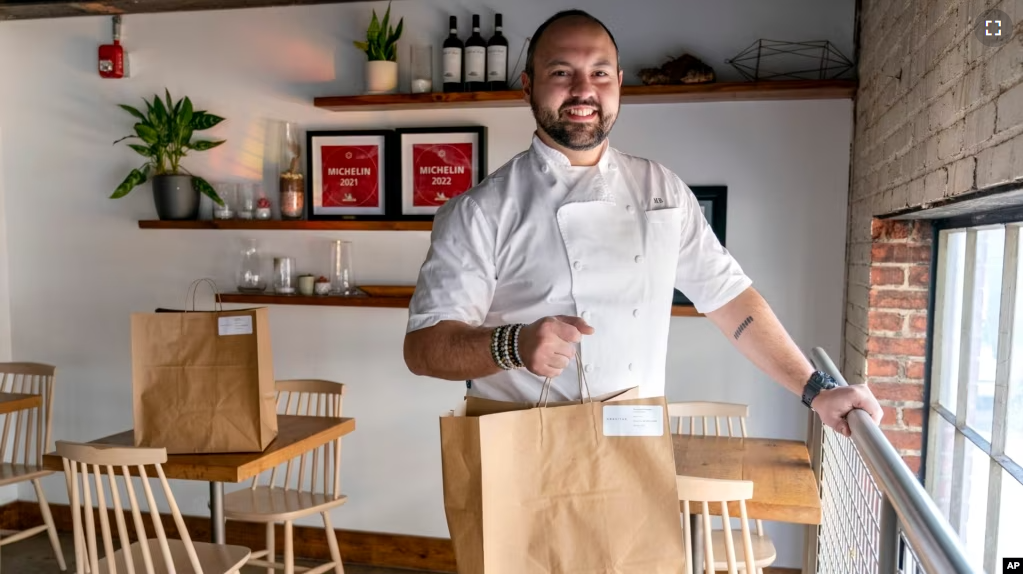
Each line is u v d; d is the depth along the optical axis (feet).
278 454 7.86
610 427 3.98
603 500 3.97
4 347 12.23
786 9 9.48
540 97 4.28
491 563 3.87
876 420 4.25
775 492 6.43
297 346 11.37
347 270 10.86
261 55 11.09
